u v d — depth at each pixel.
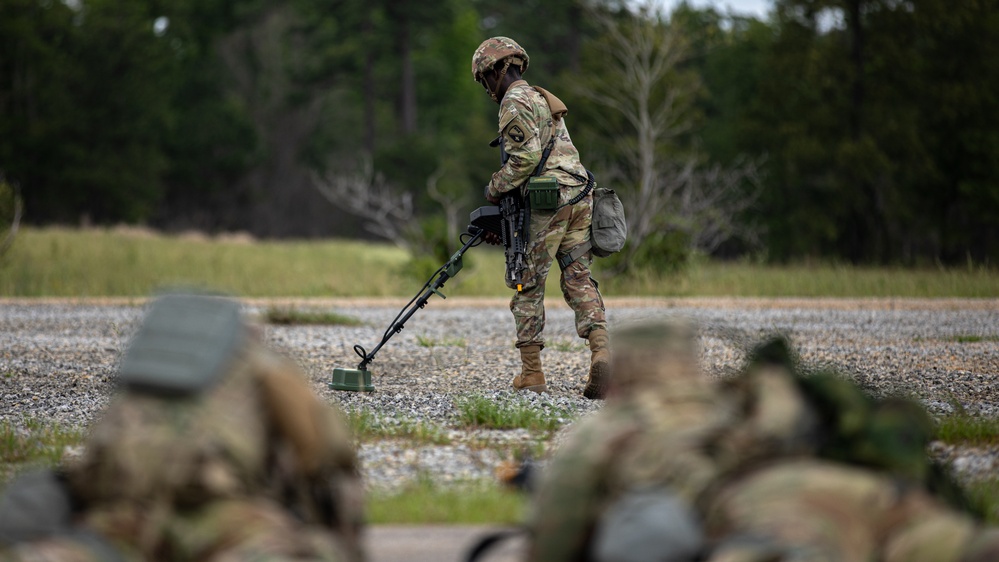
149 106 137.38
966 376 21.66
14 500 6.27
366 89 157.00
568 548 6.80
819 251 99.56
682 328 7.32
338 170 162.75
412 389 20.33
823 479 6.28
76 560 5.80
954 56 93.69
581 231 18.83
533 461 12.00
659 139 82.56
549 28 144.88
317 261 71.31
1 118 126.06
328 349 27.31
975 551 6.04
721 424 6.70
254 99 164.50
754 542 5.88
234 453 6.36
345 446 7.03
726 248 106.62
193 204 155.50
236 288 52.28
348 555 7.04
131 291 51.50
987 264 78.38
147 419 6.32
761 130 98.31
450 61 167.00
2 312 39.81
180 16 155.50
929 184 93.75
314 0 155.75
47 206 131.75
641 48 74.81
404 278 55.34
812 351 26.27
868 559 6.05
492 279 55.91
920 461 6.68
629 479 6.59
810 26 97.75
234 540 6.12
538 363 19.67
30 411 17.66
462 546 10.01
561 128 18.98
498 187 18.77
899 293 50.84
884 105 94.12
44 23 132.38
